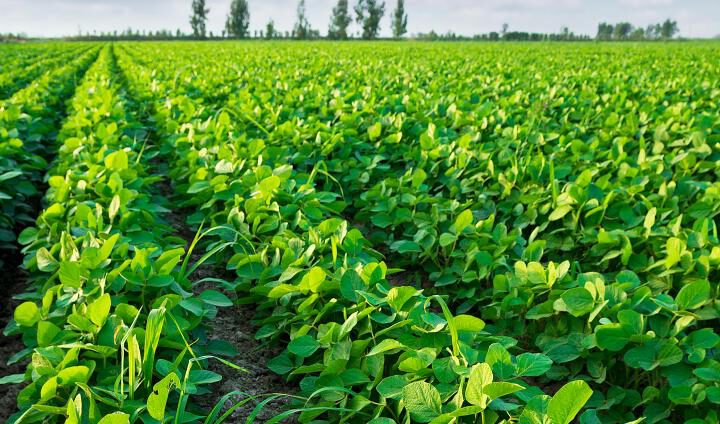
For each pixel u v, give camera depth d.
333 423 3.04
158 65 19.86
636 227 4.80
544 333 3.79
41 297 3.82
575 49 37.06
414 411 2.30
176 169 6.62
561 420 1.88
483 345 2.92
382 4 94.25
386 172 7.06
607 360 3.47
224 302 3.45
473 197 6.30
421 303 3.10
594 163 6.67
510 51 33.75
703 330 3.02
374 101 10.16
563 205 4.93
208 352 3.46
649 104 9.34
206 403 3.58
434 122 8.66
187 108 8.98
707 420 2.84
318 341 3.17
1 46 37.72
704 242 4.07
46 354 2.71
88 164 5.59
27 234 4.64
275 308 3.96
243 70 17.97
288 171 5.48
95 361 2.91
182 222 6.72
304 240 4.23
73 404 2.22
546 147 7.36
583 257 5.06
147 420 2.35
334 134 7.60
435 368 2.54
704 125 7.66
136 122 8.84
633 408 3.31
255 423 3.42
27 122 8.11
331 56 27.53
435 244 5.13
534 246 4.21
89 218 4.17
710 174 6.76
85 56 28.73
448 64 21.31
